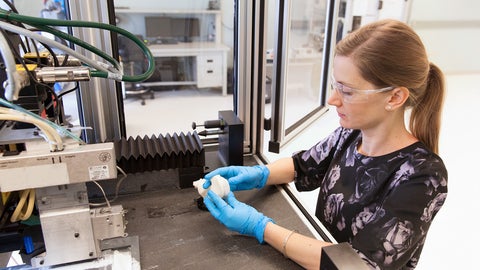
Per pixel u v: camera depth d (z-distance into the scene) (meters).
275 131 1.48
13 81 0.58
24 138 0.66
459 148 3.01
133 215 0.97
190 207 1.01
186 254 0.82
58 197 0.69
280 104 1.44
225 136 1.21
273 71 1.41
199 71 4.23
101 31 1.20
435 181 0.74
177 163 1.09
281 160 1.14
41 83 0.72
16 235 0.73
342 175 0.95
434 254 1.87
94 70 0.73
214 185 0.93
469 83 5.15
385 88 0.73
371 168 0.86
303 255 0.77
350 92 0.75
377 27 0.73
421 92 0.78
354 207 0.88
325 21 2.21
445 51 5.61
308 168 1.11
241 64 1.38
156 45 4.16
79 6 1.16
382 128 0.82
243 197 1.07
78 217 0.71
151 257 0.81
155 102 3.85
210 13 4.26
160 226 0.92
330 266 0.56
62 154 0.63
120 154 1.06
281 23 1.34
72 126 0.90
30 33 0.64
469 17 5.45
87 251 0.74
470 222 2.11
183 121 3.28
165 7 4.11
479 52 5.71
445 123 3.50
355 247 0.71
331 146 1.06
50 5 1.31
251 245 0.86
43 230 0.70
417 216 0.71
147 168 1.08
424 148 0.81
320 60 2.62
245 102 1.42
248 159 1.39
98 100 1.27
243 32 1.35
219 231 0.91
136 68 3.41
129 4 3.98
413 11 5.15
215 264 0.79
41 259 0.73
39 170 0.63
